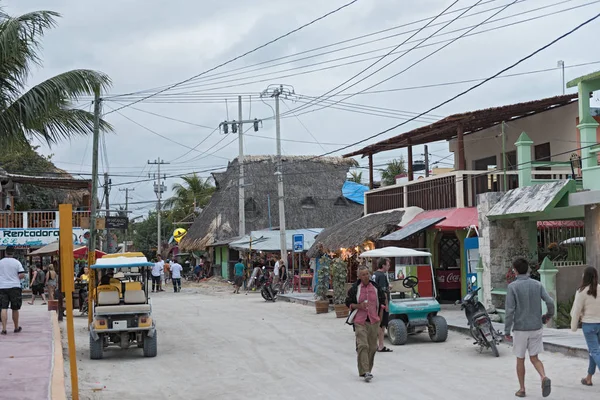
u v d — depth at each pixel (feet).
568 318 55.77
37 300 108.68
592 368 33.71
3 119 46.73
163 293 132.16
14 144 48.47
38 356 42.09
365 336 37.88
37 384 33.35
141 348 53.57
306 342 54.85
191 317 78.84
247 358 47.34
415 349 49.34
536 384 35.06
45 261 125.08
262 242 137.49
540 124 81.56
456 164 96.99
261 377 39.93
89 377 41.19
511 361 42.73
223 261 174.60
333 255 97.55
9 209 131.13
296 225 169.27
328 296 81.51
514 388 34.22
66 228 29.25
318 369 41.96
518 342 31.83
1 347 45.93
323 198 175.83
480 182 78.59
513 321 32.01
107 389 37.32
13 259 53.98
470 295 46.52
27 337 51.11
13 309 53.78
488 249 63.72
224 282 161.99
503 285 63.36
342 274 75.92
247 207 170.30
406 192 91.45
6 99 47.98
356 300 38.42
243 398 34.17
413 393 33.86
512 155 86.07
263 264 141.59
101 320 47.98
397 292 55.36
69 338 29.30
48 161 151.74
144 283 53.72
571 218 65.92
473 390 34.09
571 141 75.61
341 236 93.76
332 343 53.98
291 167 178.29
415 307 52.44
